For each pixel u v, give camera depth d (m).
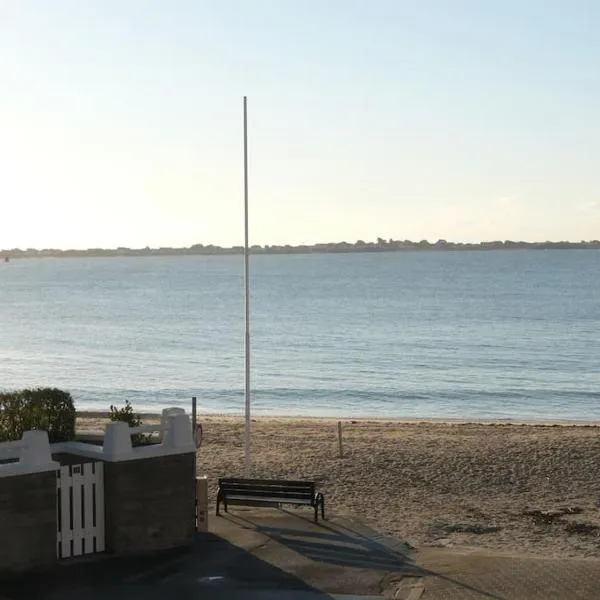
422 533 18.39
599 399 55.12
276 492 17.72
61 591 13.12
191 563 14.52
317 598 12.96
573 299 146.75
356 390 59.28
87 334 101.44
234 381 64.19
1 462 15.04
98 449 15.11
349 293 172.88
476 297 155.00
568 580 13.80
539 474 24.39
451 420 45.62
